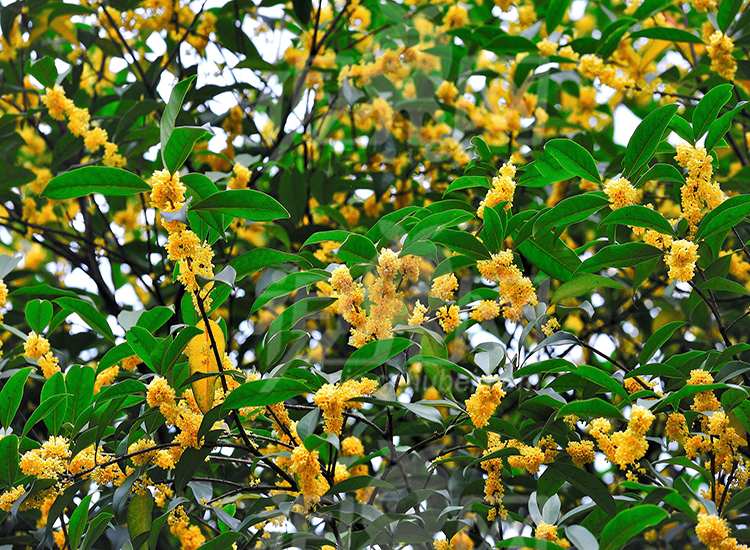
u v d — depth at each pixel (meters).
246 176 3.88
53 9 4.22
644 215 3.42
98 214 4.66
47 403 3.49
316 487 3.41
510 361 3.47
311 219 4.01
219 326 3.52
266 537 3.56
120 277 4.98
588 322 4.09
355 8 4.02
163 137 3.37
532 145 3.81
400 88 3.81
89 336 4.22
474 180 3.58
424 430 3.69
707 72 3.96
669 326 3.49
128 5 4.23
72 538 3.54
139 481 3.50
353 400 3.42
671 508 3.52
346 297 3.44
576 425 3.58
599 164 4.10
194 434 3.43
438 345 3.49
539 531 3.44
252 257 3.48
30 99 4.64
